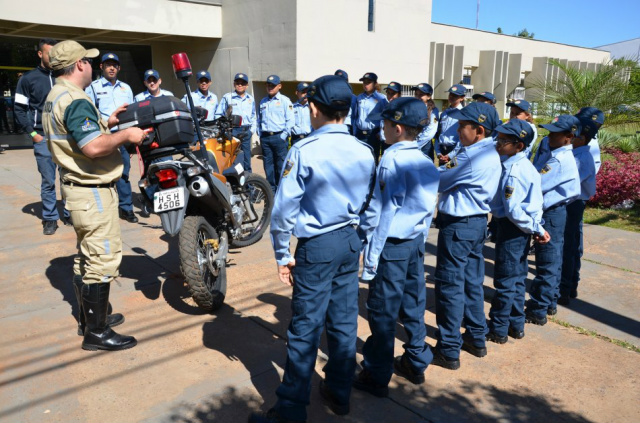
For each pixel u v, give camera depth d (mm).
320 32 12367
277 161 8297
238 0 12977
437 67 19844
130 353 3439
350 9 12914
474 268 3426
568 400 3061
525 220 3404
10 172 9359
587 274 5188
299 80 12180
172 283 4586
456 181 3174
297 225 2582
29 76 5500
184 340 3619
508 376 3307
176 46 14914
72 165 3188
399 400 3029
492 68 21766
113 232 3373
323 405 2951
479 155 3121
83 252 3377
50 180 5734
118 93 6770
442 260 3309
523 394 3111
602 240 6359
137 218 6477
